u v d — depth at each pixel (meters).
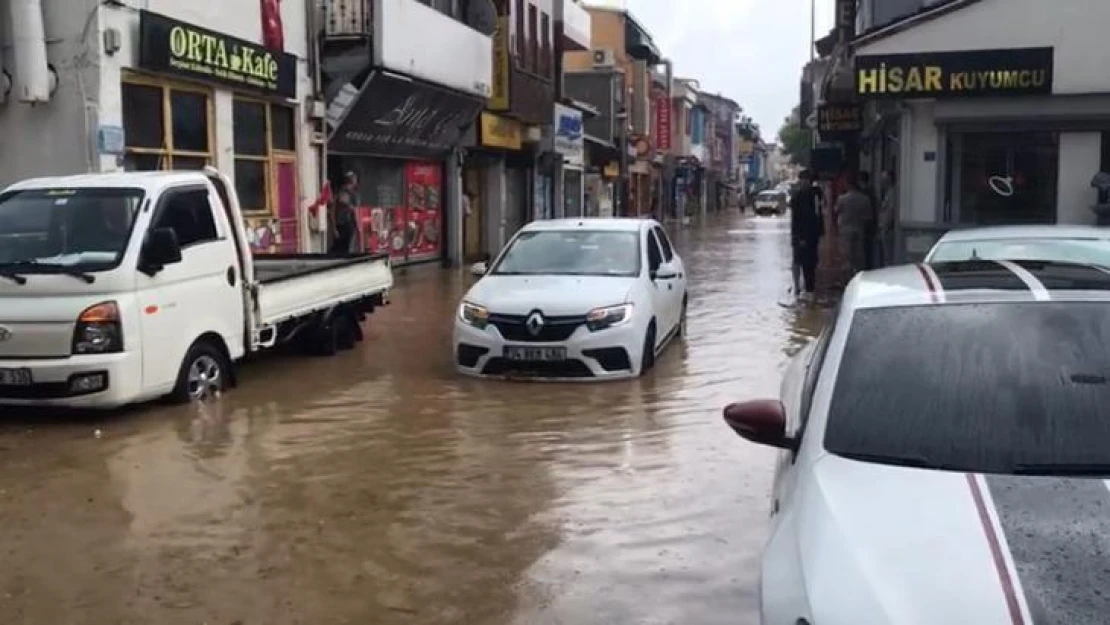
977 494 3.43
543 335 10.69
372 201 22.58
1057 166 17.38
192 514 6.67
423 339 13.87
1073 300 4.38
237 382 10.77
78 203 9.34
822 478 3.70
